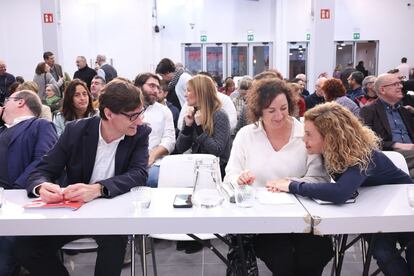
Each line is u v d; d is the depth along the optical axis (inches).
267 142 79.7
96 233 55.8
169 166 92.0
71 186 64.4
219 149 111.6
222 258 68.6
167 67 198.7
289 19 440.1
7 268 77.0
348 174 63.4
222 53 459.5
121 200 64.5
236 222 55.6
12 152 83.7
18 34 419.2
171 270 101.0
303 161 77.8
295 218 55.6
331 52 269.9
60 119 126.2
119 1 428.5
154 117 128.1
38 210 59.2
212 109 112.6
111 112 67.7
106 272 69.0
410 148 123.0
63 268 72.3
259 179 79.1
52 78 266.7
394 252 69.8
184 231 55.8
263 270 98.6
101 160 73.1
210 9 450.0
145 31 433.7
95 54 433.1
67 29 419.8
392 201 63.2
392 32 440.5
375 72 450.3
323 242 70.6
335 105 69.4
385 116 130.5
